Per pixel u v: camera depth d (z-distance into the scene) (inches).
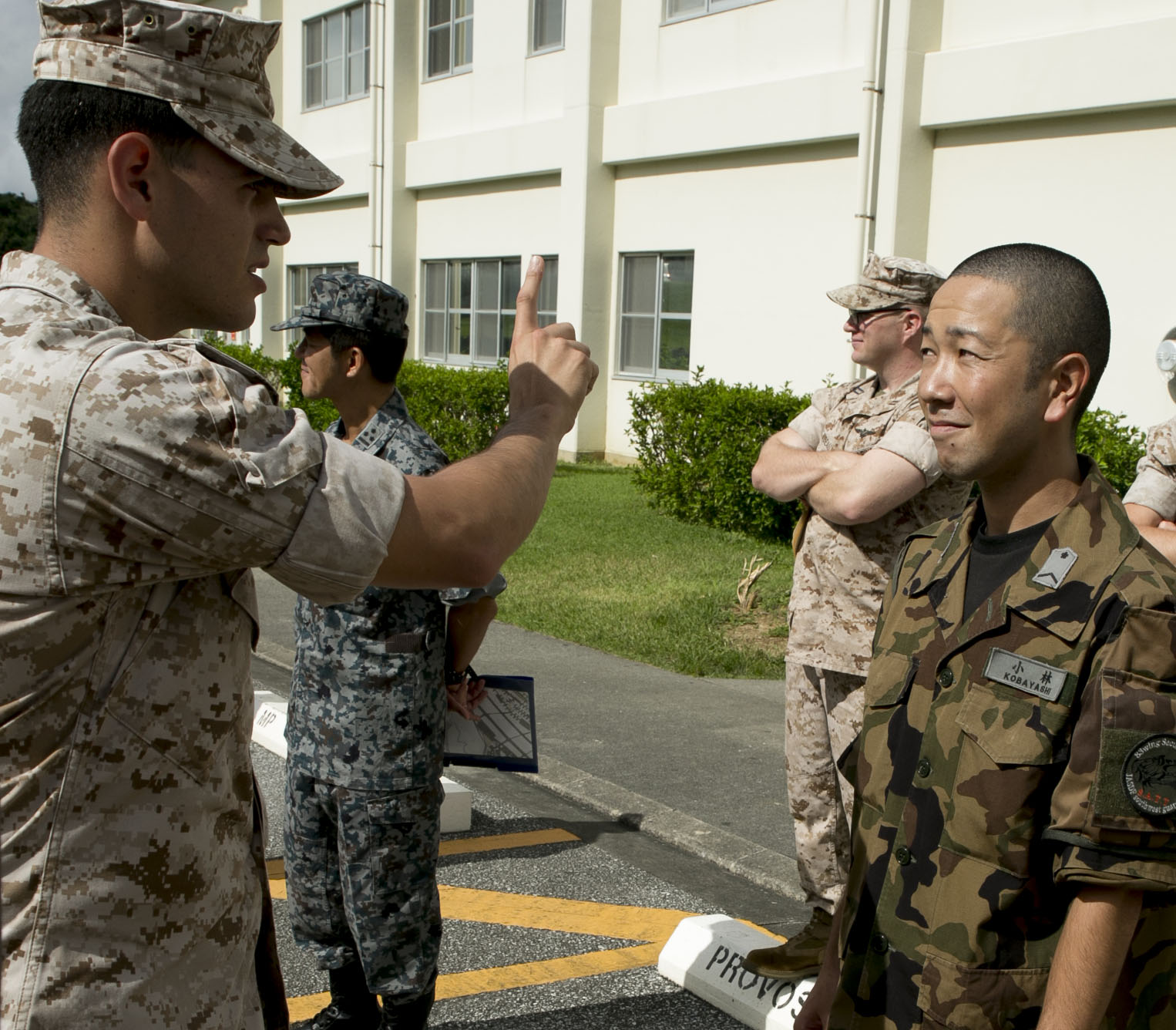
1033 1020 58.7
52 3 47.6
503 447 56.1
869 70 430.6
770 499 418.3
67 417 44.1
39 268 48.3
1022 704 58.9
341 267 813.9
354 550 48.2
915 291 116.0
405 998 105.3
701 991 125.5
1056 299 60.7
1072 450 64.0
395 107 720.3
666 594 334.6
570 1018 121.3
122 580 45.8
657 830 173.8
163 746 48.2
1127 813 54.0
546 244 637.3
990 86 402.9
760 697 244.8
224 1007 51.3
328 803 105.3
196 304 51.6
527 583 347.6
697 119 529.7
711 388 459.2
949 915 59.9
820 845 117.7
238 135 49.0
